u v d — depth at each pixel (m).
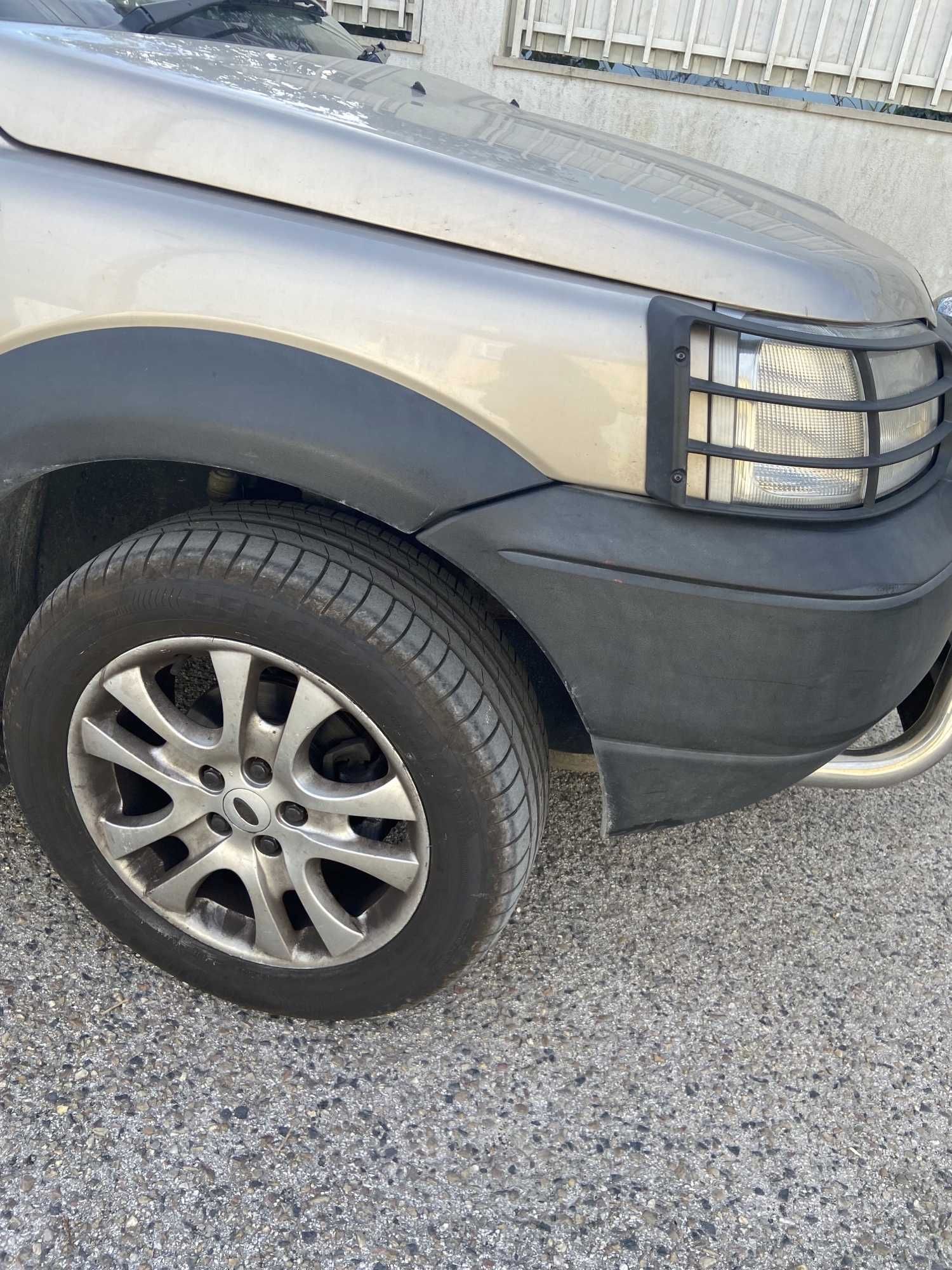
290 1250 1.38
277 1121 1.57
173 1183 1.45
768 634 1.36
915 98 5.50
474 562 1.36
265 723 1.54
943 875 2.33
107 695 1.58
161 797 1.79
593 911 2.10
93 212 1.38
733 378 1.32
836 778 1.82
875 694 1.46
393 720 1.43
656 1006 1.88
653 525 1.34
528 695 1.63
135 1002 1.75
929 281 5.82
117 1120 1.53
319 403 1.32
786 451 1.35
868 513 1.42
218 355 1.33
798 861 2.33
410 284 1.32
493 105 2.04
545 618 1.37
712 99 5.48
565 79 5.52
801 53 5.46
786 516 1.35
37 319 1.39
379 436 1.32
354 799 1.51
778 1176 1.58
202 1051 1.67
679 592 1.34
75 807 1.65
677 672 1.39
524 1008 1.85
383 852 1.55
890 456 1.44
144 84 1.43
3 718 1.70
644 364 1.30
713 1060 1.78
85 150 1.42
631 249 1.35
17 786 1.67
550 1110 1.65
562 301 1.32
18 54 1.46
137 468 1.79
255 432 1.33
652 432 1.31
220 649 1.47
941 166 5.49
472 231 1.36
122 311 1.36
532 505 1.34
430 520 1.35
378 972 1.62
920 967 2.05
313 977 1.66
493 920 1.55
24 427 1.40
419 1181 1.50
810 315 1.38
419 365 1.32
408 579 1.48
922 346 1.52
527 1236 1.44
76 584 1.50
